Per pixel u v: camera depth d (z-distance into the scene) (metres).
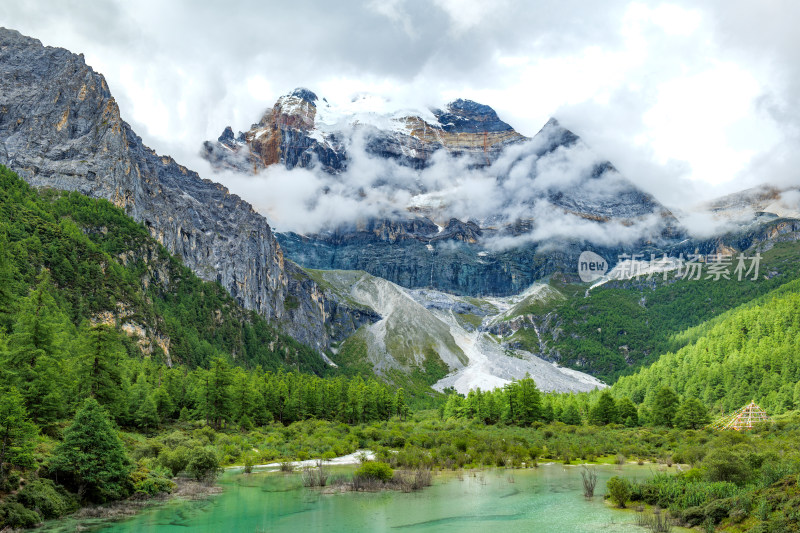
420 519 67.56
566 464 117.44
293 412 181.25
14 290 144.75
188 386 163.75
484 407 187.75
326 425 167.00
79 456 69.88
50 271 190.12
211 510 72.00
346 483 91.38
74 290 190.00
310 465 113.94
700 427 167.88
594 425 181.38
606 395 188.75
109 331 105.31
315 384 194.00
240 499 79.06
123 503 73.06
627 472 105.25
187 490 83.56
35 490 63.47
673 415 178.25
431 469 105.56
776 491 57.97
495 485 91.06
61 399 92.62
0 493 60.66
